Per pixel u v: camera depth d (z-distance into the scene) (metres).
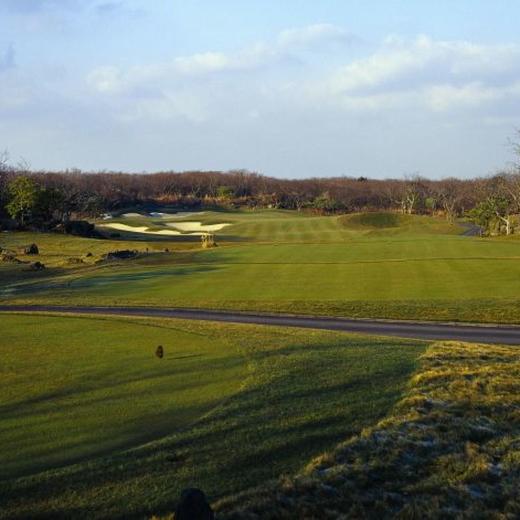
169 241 76.44
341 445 11.75
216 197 152.38
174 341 21.55
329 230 86.56
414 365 17.59
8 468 10.73
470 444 12.01
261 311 30.22
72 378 16.72
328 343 20.69
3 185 91.56
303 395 14.65
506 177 114.38
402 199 137.88
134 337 22.45
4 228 77.44
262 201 147.38
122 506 9.44
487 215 95.00
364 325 26.53
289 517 9.36
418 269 39.34
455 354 19.06
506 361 18.27
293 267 42.69
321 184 167.38
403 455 11.49
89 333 23.47
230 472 10.62
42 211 81.88
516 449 11.90
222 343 20.86
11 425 12.95
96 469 10.62
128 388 15.60
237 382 15.88
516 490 10.35
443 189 138.12
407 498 10.05
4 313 29.28
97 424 12.93
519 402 14.35
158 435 12.23
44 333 23.62
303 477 10.45
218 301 32.62
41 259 56.62
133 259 51.19
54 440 12.02
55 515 9.18
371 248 51.34
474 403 14.22
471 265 39.84
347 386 15.39
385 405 14.02
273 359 18.12
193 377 16.48
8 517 9.11
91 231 79.94
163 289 36.91
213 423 12.77
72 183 127.81
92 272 45.16
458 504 9.91
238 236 83.06
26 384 16.22
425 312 28.28
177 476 10.41
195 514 8.42
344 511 9.61
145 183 155.00
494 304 28.89
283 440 11.95
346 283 36.06
